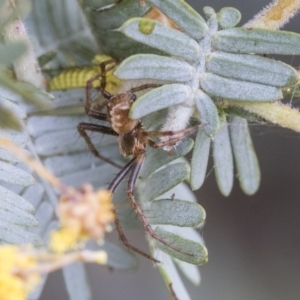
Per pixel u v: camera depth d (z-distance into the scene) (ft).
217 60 0.31
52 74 0.35
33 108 0.33
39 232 0.33
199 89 0.32
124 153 0.34
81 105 0.34
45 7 0.34
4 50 0.28
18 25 0.31
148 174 0.33
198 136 0.32
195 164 0.32
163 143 0.32
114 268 0.34
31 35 0.34
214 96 0.32
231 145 0.34
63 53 0.35
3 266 0.27
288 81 0.31
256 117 0.32
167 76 0.31
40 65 0.34
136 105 0.31
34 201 0.33
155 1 0.31
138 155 0.34
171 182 0.32
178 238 0.32
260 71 0.31
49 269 0.27
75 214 0.27
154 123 0.34
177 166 0.32
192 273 0.34
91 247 0.34
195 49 0.31
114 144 0.35
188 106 0.32
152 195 0.33
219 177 0.34
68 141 0.34
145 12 0.32
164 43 0.31
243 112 0.32
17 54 0.29
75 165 0.34
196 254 0.31
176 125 0.32
